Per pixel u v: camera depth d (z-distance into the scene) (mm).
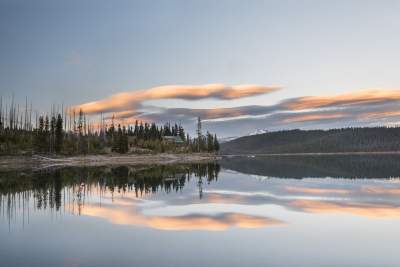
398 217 21859
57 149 119438
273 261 13453
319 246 15445
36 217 22688
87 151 131500
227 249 15031
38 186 42062
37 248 15359
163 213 23984
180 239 16719
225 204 27859
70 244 15992
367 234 17531
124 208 26234
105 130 178250
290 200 29562
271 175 59375
